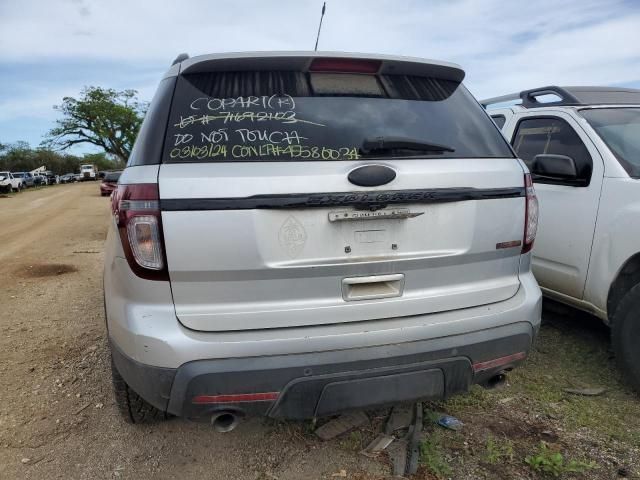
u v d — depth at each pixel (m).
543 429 2.77
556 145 3.99
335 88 2.35
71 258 8.19
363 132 2.24
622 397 3.10
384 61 2.42
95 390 3.36
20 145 79.88
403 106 2.40
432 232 2.22
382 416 2.91
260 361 2.00
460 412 2.95
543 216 3.82
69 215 16.75
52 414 3.07
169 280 2.00
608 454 2.55
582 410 2.95
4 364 3.79
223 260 1.99
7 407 3.16
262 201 1.99
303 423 2.87
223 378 1.97
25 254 8.70
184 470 2.53
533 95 4.68
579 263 3.53
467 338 2.23
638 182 3.25
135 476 2.50
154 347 1.99
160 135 2.13
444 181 2.21
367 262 2.14
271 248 2.03
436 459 2.50
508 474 2.42
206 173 2.00
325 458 2.57
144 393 2.07
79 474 2.52
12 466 2.58
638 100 4.36
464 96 2.61
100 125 47.59
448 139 2.36
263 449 2.67
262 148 2.11
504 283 2.43
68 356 3.91
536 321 2.44
